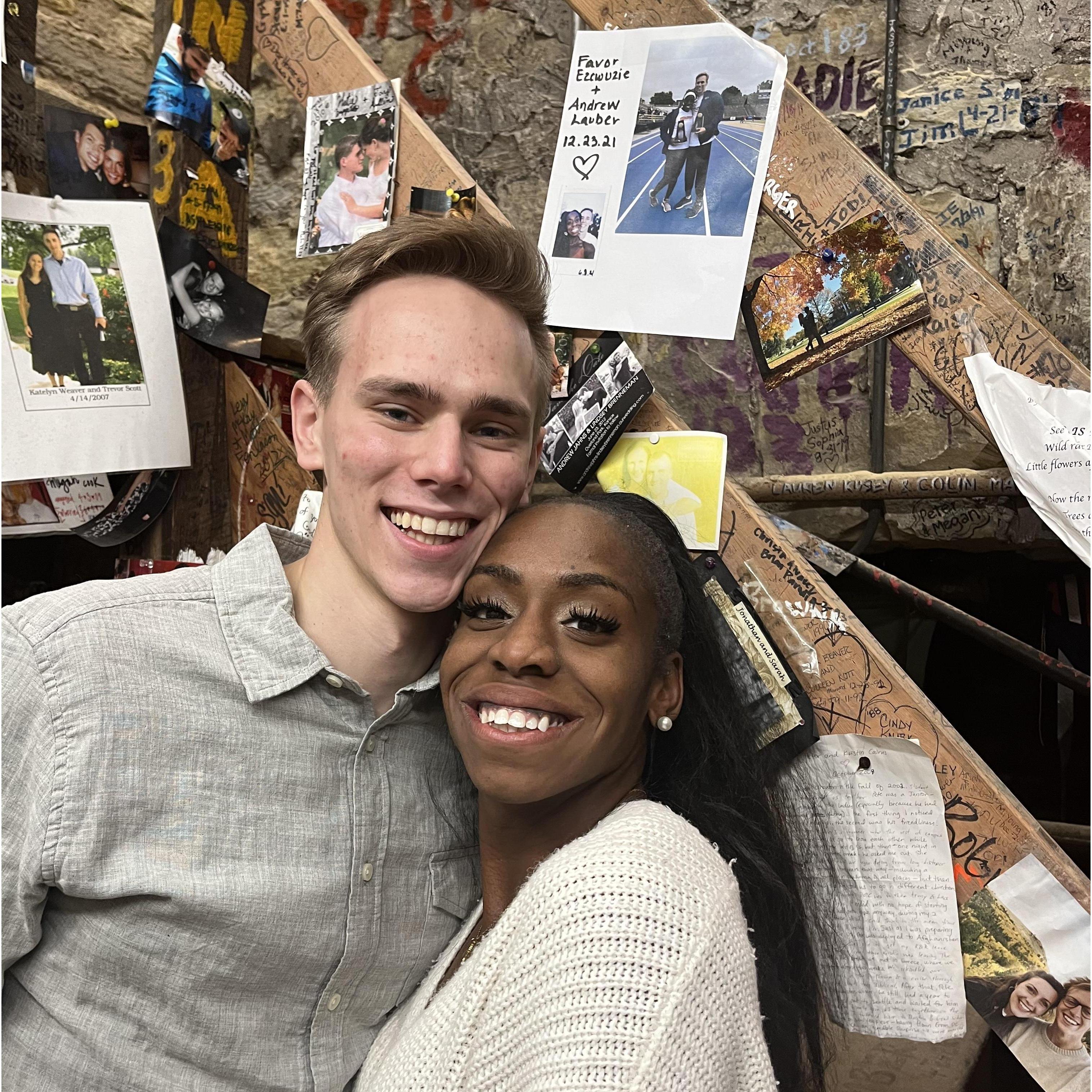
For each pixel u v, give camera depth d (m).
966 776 1.28
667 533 1.27
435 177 1.65
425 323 1.13
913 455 2.20
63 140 1.70
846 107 2.21
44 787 1.04
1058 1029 1.23
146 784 1.08
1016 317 1.29
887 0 2.12
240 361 1.99
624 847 0.93
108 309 1.71
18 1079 1.08
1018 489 1.38
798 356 1.43
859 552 1.96
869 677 1.34
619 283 1.51
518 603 1.06
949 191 2.14
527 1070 0.86
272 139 2.64
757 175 1.43
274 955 1.12
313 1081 1.15
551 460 1.57
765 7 2.27
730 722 1.29
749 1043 0.89
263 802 1.14
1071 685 1.64
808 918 1.34
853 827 1.34
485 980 0.95
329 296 1.21
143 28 2.40
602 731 1.04
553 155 2.47
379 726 1.20
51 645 1.07
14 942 1.06
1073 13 2.01
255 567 1.22
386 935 1.20
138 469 1.75
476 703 1.08
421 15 2.59
